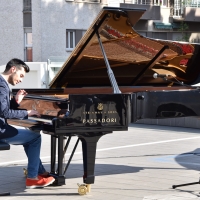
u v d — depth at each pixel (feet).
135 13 26.04
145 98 26.63
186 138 49.29
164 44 29.84
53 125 24.06
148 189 26.84
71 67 29.37
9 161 35.81
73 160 36.32
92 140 25.02
